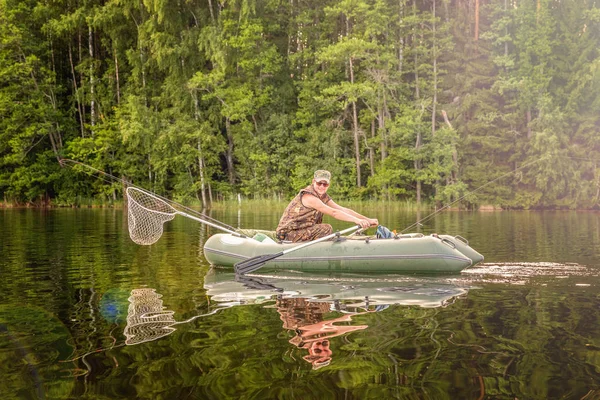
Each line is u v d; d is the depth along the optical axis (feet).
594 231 35.27
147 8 88.43
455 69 85.92
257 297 14.38
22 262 21.38
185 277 17.94
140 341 10.26
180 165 91.15
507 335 10.46
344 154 88.74
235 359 9.15
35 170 91.86
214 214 60.95
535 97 80.84
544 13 81.82
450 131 78.89
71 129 98.22
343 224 39.83
